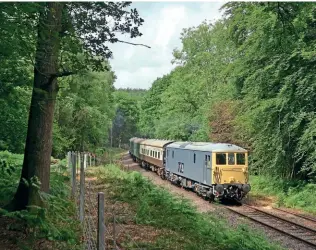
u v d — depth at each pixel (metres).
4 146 13.99
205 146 23.09
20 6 7.84
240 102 27.84
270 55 22.89
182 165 26.73
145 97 84.25
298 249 12.56
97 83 37.31
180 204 15.59
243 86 27.41
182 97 48.03
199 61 47.91
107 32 10.09
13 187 12.65
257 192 24.66
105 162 40.56
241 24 25.11
